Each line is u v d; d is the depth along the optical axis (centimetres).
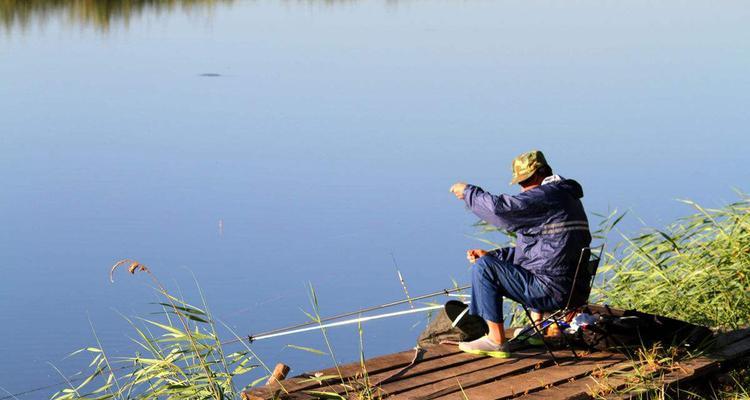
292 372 1255
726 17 6353
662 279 892
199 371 642
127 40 5488
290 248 2002
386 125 3384
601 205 2252
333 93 4016
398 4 7400
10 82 4294
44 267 1905
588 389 610
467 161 2834
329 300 1652
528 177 658
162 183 2666
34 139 3256
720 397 652
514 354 673
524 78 4312
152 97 3988
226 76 4438
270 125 3434
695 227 931
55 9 6341
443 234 2064
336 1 7644
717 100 3747
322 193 2514
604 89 4038
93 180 2714
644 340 672
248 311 1584
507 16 6588
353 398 586
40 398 1138
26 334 1439
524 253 655
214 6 7069
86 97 3984
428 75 4419
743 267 855
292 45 5316
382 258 1892
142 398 640
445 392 599
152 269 1884
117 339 1436
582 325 678
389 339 1411
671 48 5128
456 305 690
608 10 6875
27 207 2417
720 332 741
